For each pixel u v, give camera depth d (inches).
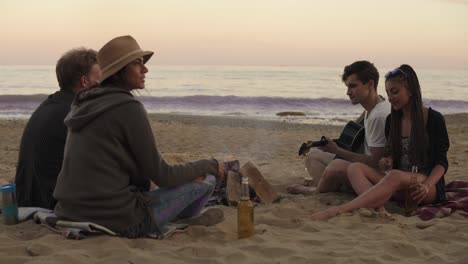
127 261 110.0
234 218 153.3
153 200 127.0
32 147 144.7
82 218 122.3
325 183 185.6
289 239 131.6
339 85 1659.7
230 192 175.0
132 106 119.1
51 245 117.4
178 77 2178.9
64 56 146.5
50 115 143.9
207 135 448.8
